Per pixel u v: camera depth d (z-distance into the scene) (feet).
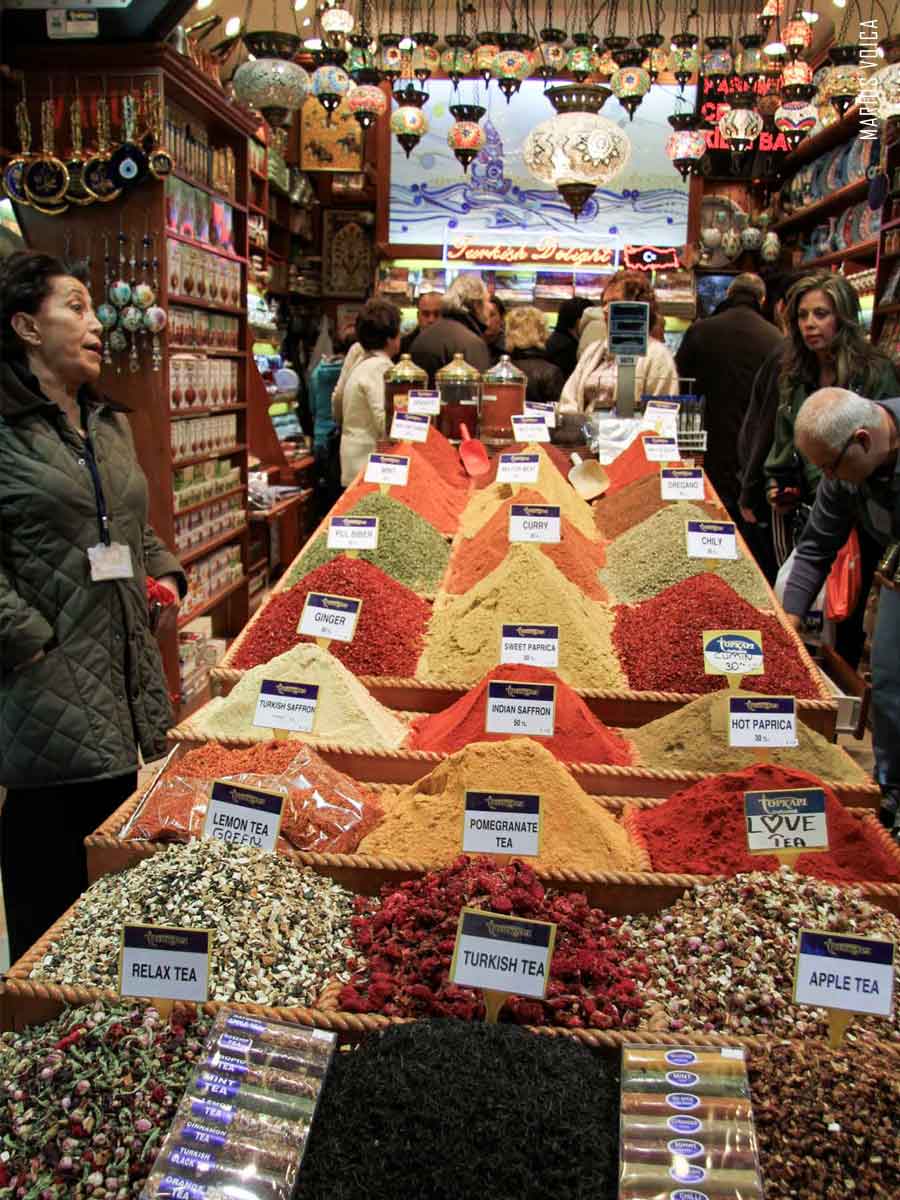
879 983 4.74
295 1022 4.95
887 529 9.10
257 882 5.74
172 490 15.12
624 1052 4.75
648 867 6.12
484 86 26.68
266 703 6.95
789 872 5.82
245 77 16.51
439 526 11.39
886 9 18.93
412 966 5.32
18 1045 4.94
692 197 26.99
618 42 19.90
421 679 8.36
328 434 25.57
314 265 30.35
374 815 6.66
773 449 13.67
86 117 14.15
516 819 5.78
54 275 7.88
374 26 25.75
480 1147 4.27
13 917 8.46
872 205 18.26
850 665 15.03
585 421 14.67
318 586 9.05
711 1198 4.12
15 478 7.77
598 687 8.29
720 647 7.88
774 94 23.66
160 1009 4.98
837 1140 4.37
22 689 7.95
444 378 14.40
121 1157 4.40
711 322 17.56
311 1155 4.33
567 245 26.18
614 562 10.51
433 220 27.45
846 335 12.00
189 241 15.64
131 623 8.35
